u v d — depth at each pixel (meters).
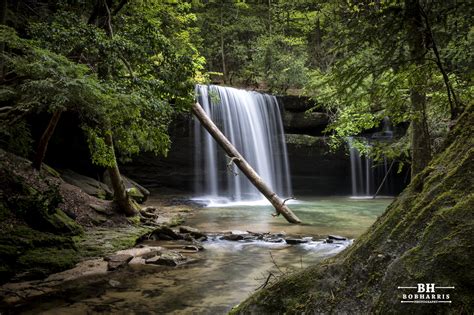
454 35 3.37
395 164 21.56
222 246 9.16
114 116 6.29
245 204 18.47
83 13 9.62
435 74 3.92
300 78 21.69
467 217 1.75
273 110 20.45
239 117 19.58
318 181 21.72
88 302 5.38
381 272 2.02
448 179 2.04
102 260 7.45
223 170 20.09
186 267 7.28
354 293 2.06
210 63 26.02
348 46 3.64
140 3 10.83
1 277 5.96
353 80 3.79
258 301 2.39
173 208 15.46
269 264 7.51
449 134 2.45
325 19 20.44
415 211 2.09
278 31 26.55
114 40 6.62
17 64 4.99
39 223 7.61
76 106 5.77
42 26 6.12
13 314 4.93
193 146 19.17
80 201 10.12
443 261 1.69
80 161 14.48
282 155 20.53
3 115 7.09
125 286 6.10
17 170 9.25
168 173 19.38
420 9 3.19
